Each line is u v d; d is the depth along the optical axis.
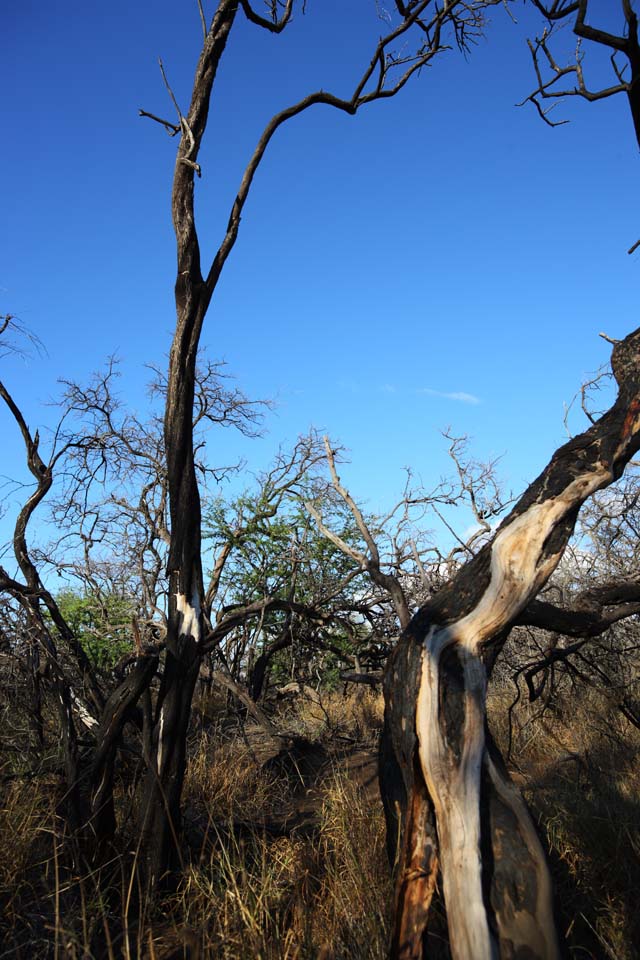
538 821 5.86
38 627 6.02
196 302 5.63
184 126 5.51
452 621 3.89
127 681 5.45
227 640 10.92
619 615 4.83
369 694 11.51
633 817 5.88
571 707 9.10
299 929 4.50
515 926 3.25
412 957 3.52
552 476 4.02
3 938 4.45
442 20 5.96
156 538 10.69
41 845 5.50
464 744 3.58
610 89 5.26
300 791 8.20
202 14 5.60
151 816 5.27
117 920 4.82
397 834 3.95
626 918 4.66
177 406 5.67
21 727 6.30
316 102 5.75
